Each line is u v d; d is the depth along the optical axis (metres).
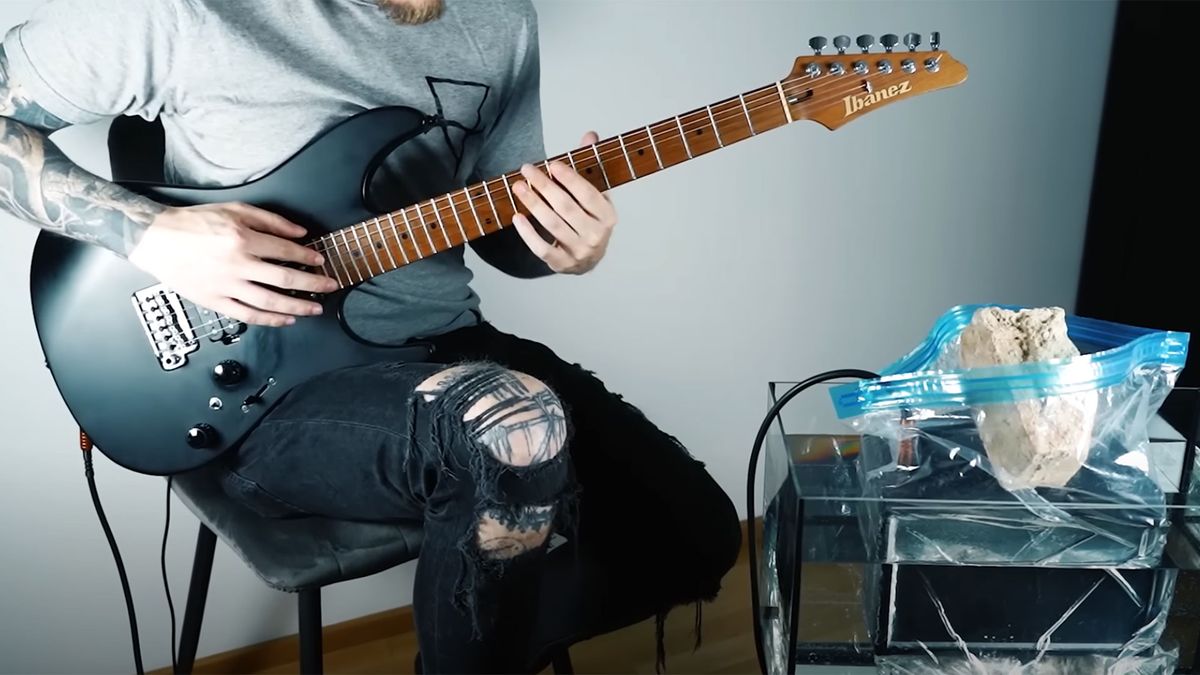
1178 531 1.01
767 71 1.74
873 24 1.78
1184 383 1.95
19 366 1.41
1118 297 2.07
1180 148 1.90
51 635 1.56
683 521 1.24
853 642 1.07
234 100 1.22
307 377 1.17
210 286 1.10
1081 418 0.99
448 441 0.99
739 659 1.67
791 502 1.06
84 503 1.51
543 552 1.02
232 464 1.19
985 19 1.86
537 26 1.42
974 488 1.04
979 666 1.08
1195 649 1.06
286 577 1.10
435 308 1.35
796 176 1.82
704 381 1.90
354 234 1.18
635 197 1.71
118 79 1.18
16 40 1.16
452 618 1.01
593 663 1.65
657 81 1.66
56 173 1.14
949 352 1.11
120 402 1.17
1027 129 1.98
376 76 1.29
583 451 1.29
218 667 1.66
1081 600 1.05
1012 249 2.07
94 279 1.15
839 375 1.13
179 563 1.60
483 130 1.41
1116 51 1.96
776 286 1.89
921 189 1.94
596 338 1.77
